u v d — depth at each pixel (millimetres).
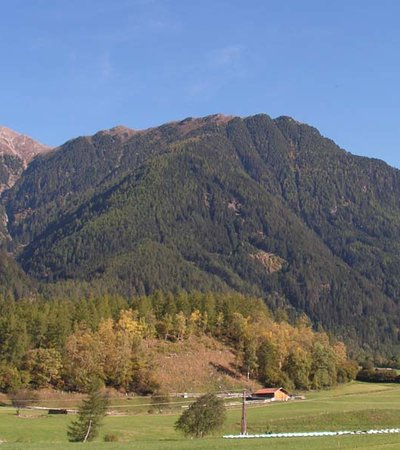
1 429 105812
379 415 129375
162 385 174375
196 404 103562
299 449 68062
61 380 167500
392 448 66062
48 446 77250
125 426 116000
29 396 153875
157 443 81000
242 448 71625
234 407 153875
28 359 165625
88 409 100500
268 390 176125
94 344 172750
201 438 93312
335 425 122188
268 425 121750
